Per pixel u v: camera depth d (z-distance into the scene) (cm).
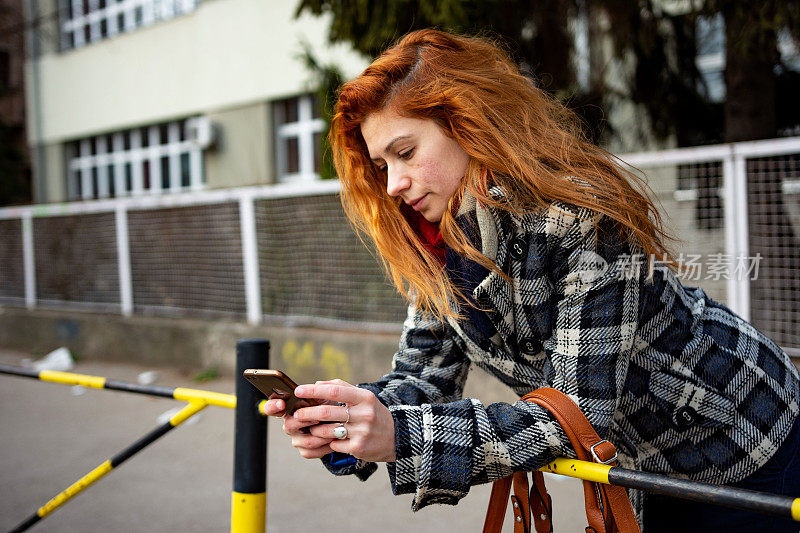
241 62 948
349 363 466
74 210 668
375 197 127
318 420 96
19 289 739
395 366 138
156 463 371
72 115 1197
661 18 436
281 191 512
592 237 104
